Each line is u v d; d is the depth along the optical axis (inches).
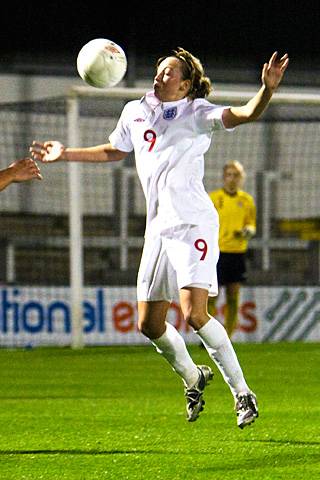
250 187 3171.8
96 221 3090.6
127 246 2984.7
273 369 1785.2
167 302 997.2
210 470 860.6
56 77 3260.3
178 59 976.9
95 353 2124.8
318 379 1628.9
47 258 2997.0
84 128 3159.5
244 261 2148.1
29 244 2955.2
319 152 3260.3
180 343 1000.2
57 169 3102.9
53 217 3056.1
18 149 3110.2
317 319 2471.7
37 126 3132.4
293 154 3265.3
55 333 2354.8
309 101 2297.0
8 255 2844.5
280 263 3065.9
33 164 887.7
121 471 856.3
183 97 979.3
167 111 972.6
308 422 1141.1
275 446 979.3
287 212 3228.3
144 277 987.9
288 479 823.7
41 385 1560.0
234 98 2244.1
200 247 961.5
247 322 2416.3
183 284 960.9
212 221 974.4
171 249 967.6
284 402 1331.2
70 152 1031.6
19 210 3068.4
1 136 3100.4
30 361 1955.0
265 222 2999.5
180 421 1158.3
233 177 2123.5
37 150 1039.0
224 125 946.1
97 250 3034.0
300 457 919.0
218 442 1005.2
